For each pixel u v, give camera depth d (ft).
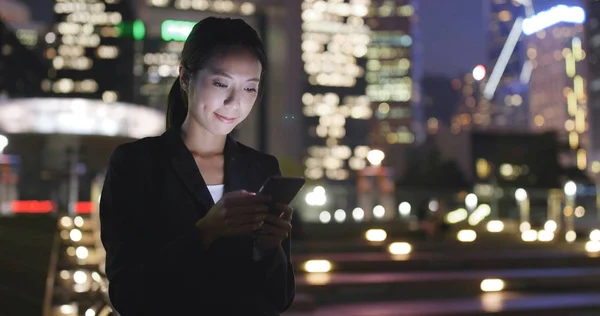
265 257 5.74
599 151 362.33
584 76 386.32
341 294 26.61
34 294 19.19
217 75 5.77
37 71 196.54
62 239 28.02
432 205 52.95
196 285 5.58
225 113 5.85
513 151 128.98
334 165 640.17
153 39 447.01
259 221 5.41
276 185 5.47
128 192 5.76
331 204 61.62
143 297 5.41
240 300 5.74
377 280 27.32
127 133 44.24
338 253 32.60
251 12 421.18
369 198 63.21
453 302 25.76
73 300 20.76
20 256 23.30
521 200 60.39
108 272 5.67
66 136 41.04
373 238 40.98
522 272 30.76
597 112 371.76
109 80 452.76
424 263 30.78
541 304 25.21
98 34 458.91
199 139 6.15
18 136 41.14
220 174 6.15
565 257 32.81
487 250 35.94
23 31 453.17
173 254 5.32
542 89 565.53
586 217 65.10
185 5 445.78
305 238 37.86
